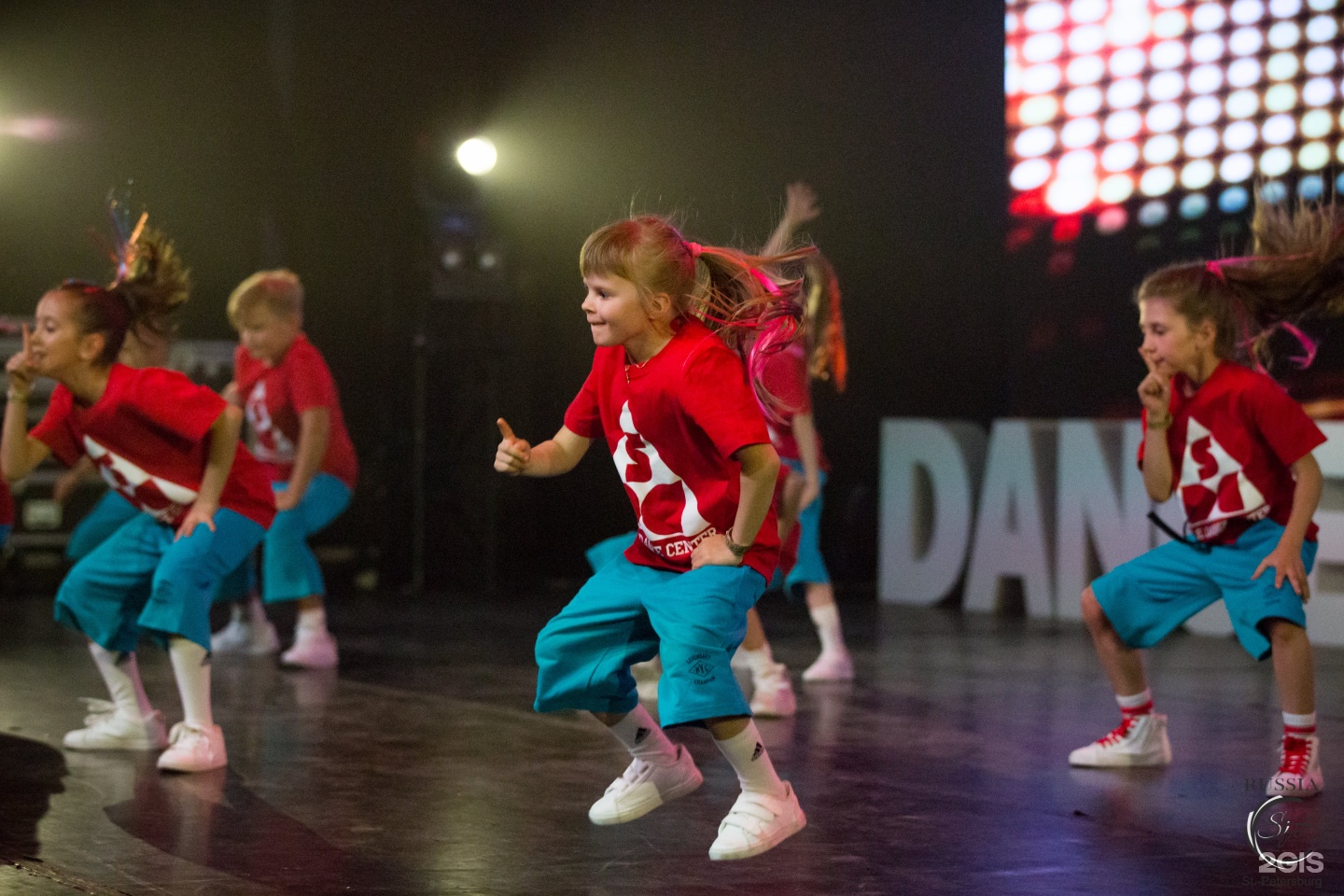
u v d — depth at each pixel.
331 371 9.54
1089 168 9.01
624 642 2.96
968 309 9.89
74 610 4.01
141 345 4.15
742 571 2.87
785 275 3.24
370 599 8.94
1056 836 3.26
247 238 9.48
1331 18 8.02
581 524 10.21
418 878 2.87
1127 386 8.96
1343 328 7.84
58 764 3.92
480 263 9.66
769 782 2.87
